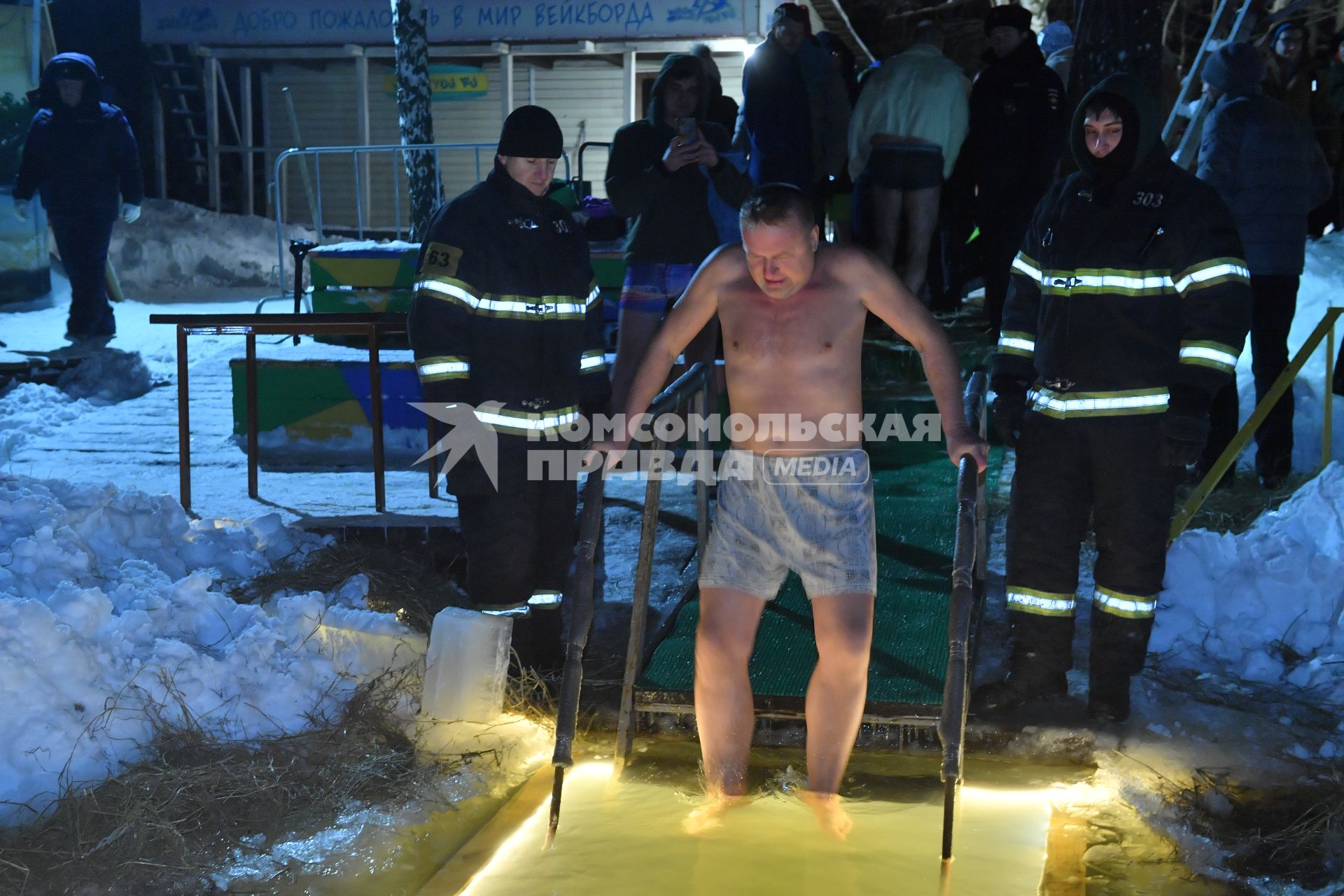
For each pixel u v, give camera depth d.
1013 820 3.53
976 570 4.86
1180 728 4.04
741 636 3.61
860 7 19.36
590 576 3.40
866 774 3.84
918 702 3.95
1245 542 5.18
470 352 4.32
